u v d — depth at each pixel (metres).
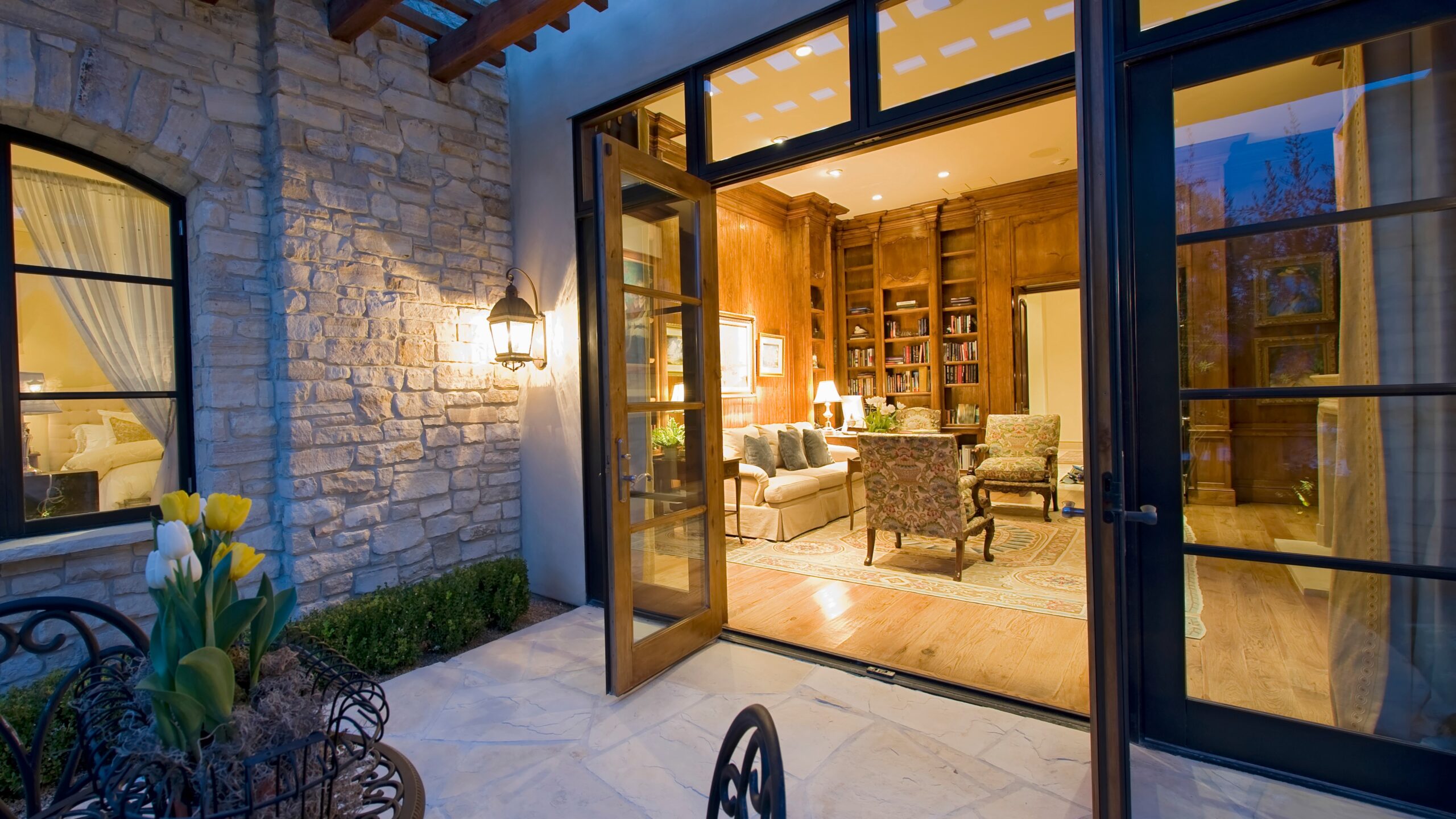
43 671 2.33
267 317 2.87
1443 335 1.67
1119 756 1.37
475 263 3.62
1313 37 1.73
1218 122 1.87
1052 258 6.68
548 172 3.65
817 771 1.93
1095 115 1.37
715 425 3.03
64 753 1.95
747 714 0.98
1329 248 1.78
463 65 3.30
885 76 2.84
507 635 3.15
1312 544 1.81
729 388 6.28
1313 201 1.79
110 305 2.65
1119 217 1.98
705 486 2.98
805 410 7.23
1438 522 1.68
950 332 7.41
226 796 0.75
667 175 2.76
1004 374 6.98
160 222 2.78
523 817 1.77
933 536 4.01
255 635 0.88
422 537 3.32
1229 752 1.89
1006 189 6.79
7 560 2.24
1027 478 5.63
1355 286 1.75
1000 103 2.29
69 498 2.53
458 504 3.50
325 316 2.94
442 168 3.47
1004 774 1.91
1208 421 1.92
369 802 0.98
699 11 2.99
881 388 7.78
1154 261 1.95
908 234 7.57
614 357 2.47
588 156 3.52
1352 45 1.70
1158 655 1.98
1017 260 6.87
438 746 2.13
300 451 2.84
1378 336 1.74
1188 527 1.94
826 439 7.01
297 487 2.83
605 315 2.44
